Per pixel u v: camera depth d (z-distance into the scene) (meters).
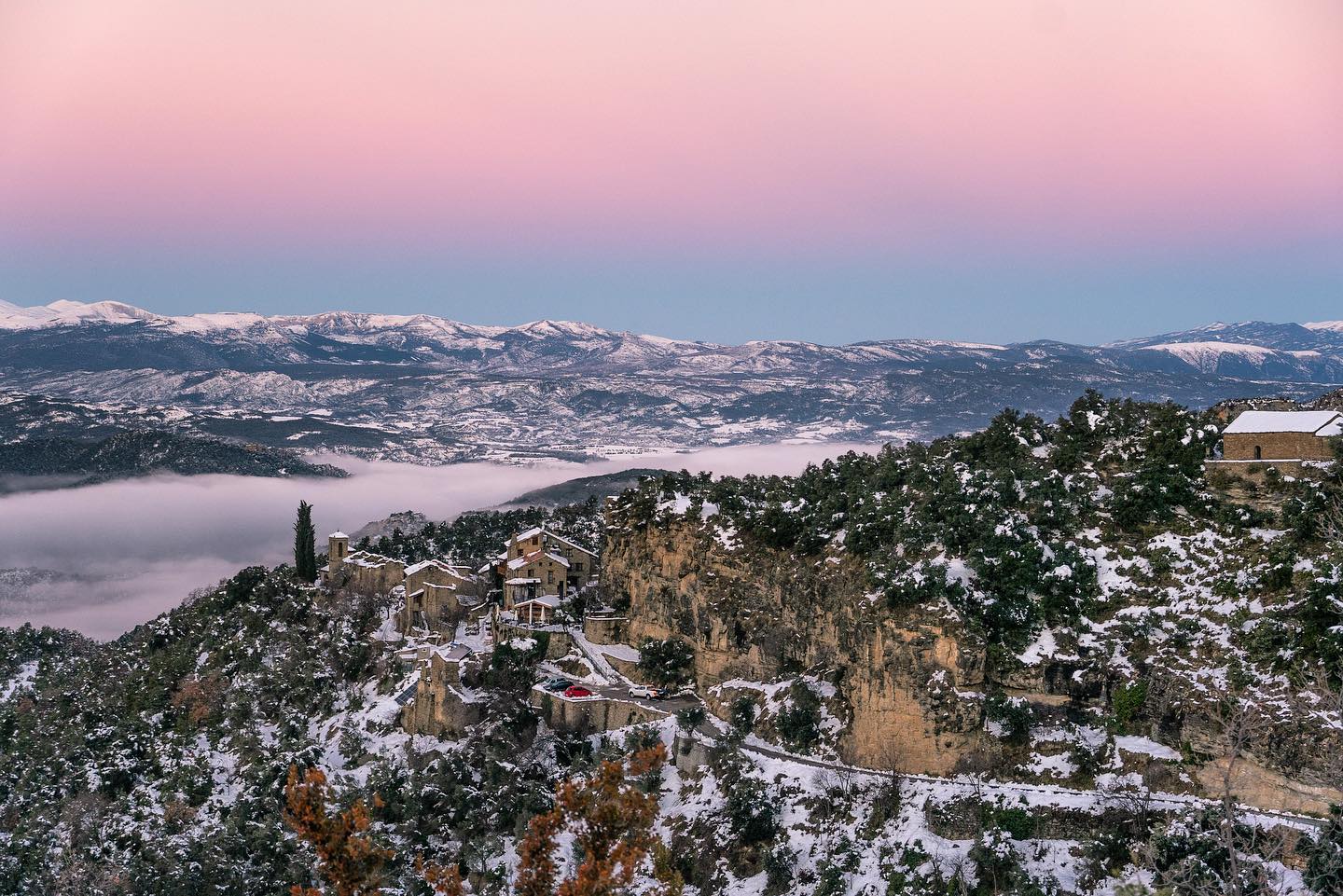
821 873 124.94
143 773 196.12
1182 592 135.62
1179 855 108.88
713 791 145.50
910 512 155.12
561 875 134.88
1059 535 146.38
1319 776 109.62
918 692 133.62
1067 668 131.38
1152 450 156.25
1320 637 118.12
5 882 173.00
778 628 162.62
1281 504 139.75
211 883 155.50
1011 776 127.31
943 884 116.88
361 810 75.56
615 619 193.00
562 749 165.75
